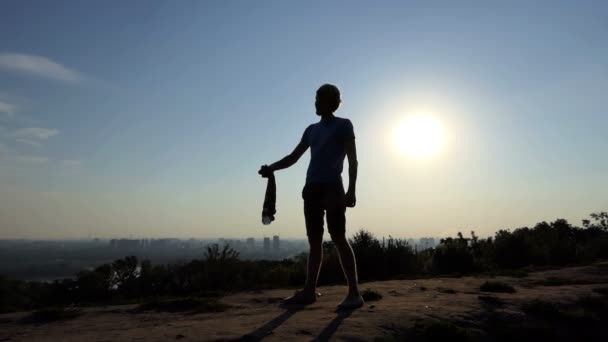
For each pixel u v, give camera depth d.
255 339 3.63
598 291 6.46
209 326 4.12
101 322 4.87
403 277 10.55
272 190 5.44
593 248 17.58
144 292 10.56
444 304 5.19
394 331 4.03
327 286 8.23
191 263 10.80
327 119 5.29
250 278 10.40
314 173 5.10
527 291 6.56
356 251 11.44
